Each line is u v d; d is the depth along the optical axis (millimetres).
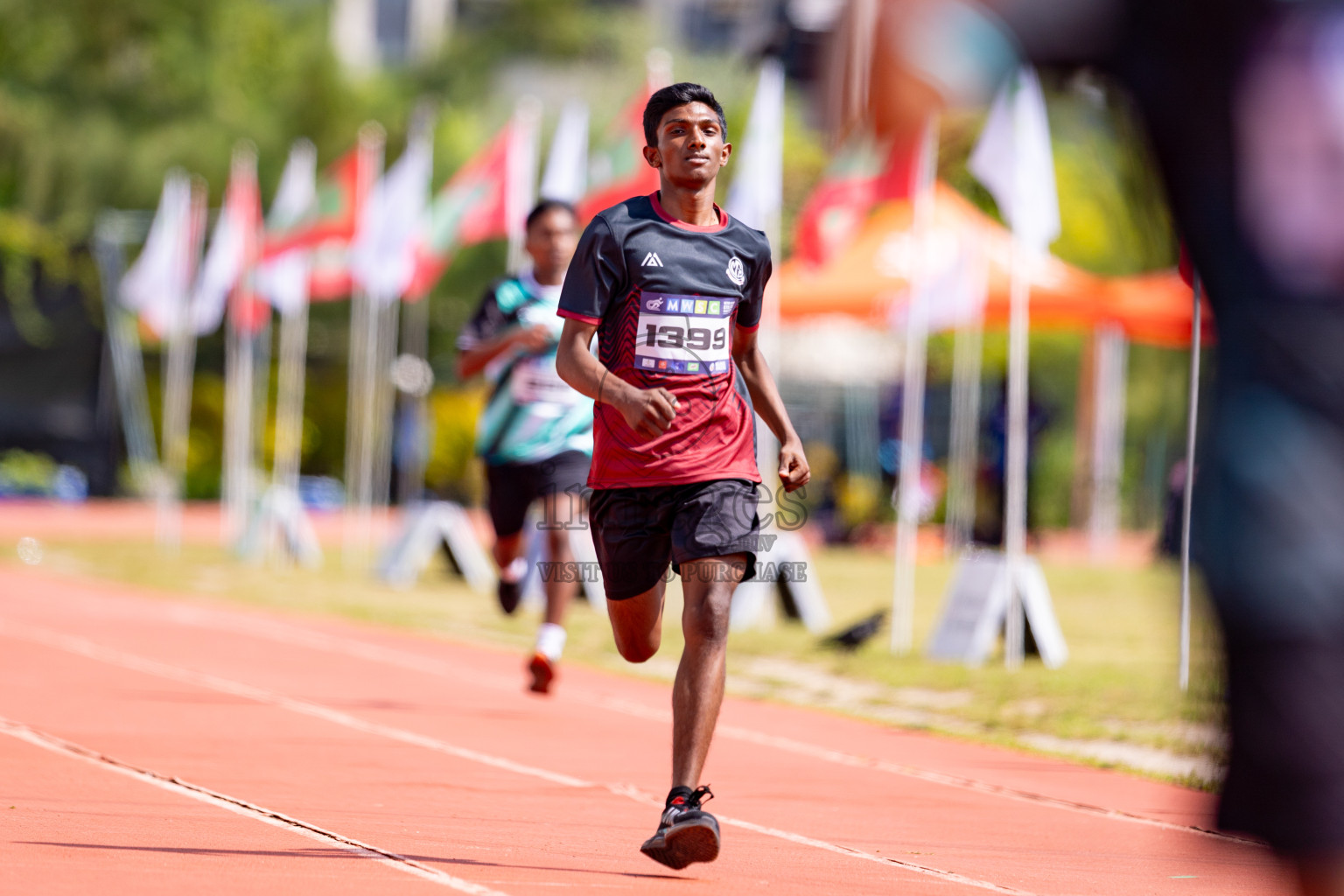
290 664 24516
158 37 86562
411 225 45625
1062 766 17969
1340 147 4871
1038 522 75438
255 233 51062
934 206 45125
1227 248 5020
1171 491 26906
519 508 21391
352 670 24141
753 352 12352
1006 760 18312
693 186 11781
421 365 62406
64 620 29547
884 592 45000
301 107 90062
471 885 10289
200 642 26953
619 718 20297
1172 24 4824
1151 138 5023
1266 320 5000
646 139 12008
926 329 46906
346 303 87312
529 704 21266
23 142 80500
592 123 95812
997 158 27906
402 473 77562
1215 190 4969
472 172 44750
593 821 13273
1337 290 5000
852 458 80625
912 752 18641
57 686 20516
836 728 20500
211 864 10648
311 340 88812
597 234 11578
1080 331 84062
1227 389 5125
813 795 15336
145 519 70000
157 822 12156
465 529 43156
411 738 17609
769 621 35094
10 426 79312
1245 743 4953
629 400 11031
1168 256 5340
